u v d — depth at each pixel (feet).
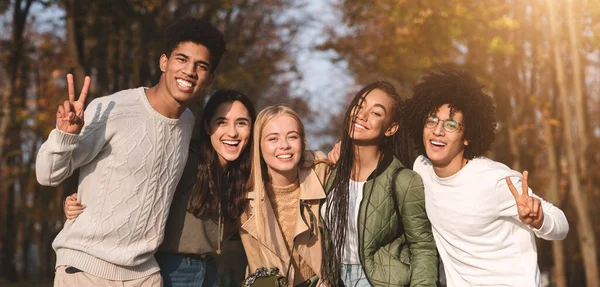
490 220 13.43
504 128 50.55
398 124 15.23
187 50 13.97
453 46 44.06
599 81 76.02
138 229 13.85
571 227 72.74
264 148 15.28
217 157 15.72
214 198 15.14
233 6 51.03
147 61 48.06
